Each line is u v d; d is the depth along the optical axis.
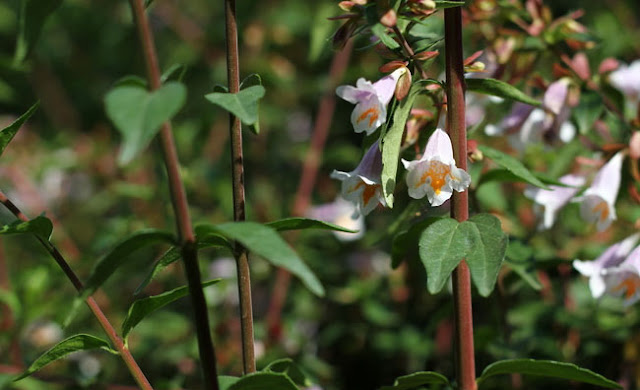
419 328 1.07
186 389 0.98
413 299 1.12
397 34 0.69
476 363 0.88
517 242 0.79
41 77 1.73
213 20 1.72
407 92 0.69
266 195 1.33
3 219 0.80
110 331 0.70
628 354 0.89
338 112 1.40
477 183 0.78
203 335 0.66
